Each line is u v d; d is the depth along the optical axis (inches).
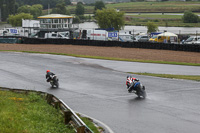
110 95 2116.1
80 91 2279.8
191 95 2062.0
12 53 5438.0
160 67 3661.4
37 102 1680.6
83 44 7263.8
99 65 3850.9
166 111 1644.9
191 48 5693.9
